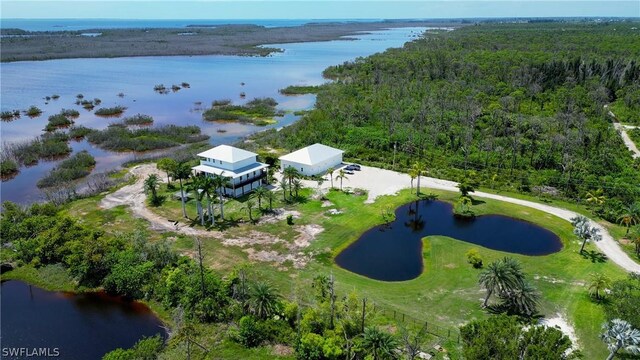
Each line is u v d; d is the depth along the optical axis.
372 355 42.78
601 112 135.50
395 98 159.75
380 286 58.75
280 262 64.44
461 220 80.12
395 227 77.50
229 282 55.50
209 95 199.25
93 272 59.88
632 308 46.12
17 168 107.88
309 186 93.12
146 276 57.62
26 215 74.19
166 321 52.62
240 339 48.16
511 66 180.88
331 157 103.69
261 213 80.25
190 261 62.19
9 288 59.09
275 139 126.50
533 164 103.69
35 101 181.25
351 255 67.88
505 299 52.97
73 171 101.75
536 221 78.88
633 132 122.12
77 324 52.12
